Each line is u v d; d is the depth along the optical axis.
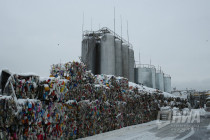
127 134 11.47
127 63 32.56
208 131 12.02
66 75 9.34
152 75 43.19
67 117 8.59
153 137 10.24
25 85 6.46
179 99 34.22
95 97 11.77
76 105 9.55
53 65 9.78
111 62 27.78
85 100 10.41
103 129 12.20
